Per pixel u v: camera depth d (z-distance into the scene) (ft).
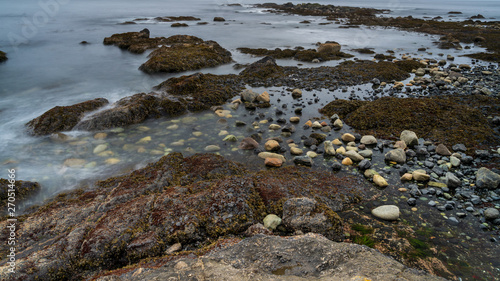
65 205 19.19
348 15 182.09
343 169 24.94
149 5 261.44
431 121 32.76
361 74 54.75
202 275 10.15
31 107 39.37
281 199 18.60
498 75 55.98
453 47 90.17
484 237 17.34
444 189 21.90
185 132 31.53
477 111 34.19
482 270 14.98
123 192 19.35
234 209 17.19
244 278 9.93
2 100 41.78
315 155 27.02
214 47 73.41
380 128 32.58
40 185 22.12
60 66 60.75
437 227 18.20
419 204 20.45
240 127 32.86
